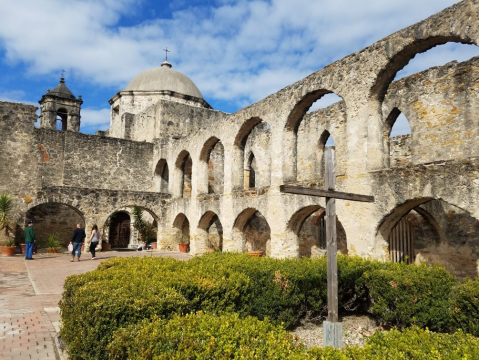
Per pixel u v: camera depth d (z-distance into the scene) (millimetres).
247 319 4379
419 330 4238
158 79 29828
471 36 8125
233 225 15922
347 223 10547
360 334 6949
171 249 21578
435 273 6902
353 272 7758
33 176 19672
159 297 5035
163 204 21797
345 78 11125
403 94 14438
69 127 31938
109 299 4770
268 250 18562
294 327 7363
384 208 9609
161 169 24219
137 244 23922
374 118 10375
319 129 18125
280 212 13273
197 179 19109
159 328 3967
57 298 9180
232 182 16266
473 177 7902
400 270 7215
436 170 8578
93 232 17125
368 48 10477
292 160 13477
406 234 12938
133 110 28906
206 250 18812
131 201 20906
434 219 12609
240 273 6898
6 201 17969
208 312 5125
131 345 3807
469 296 6023
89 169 22375
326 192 5676
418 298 6617
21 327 6746
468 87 12383
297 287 7199
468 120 12281
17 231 18844
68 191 19375
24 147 19750
